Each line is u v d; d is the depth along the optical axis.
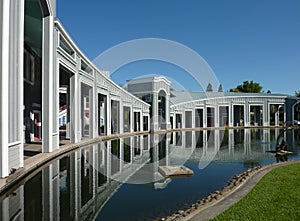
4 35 7.25
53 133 13.19
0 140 7.21
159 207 5.58
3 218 4.86
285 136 27.72
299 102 49.56
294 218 4.29
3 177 7.21
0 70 7.23
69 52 17.23
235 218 4.33
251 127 45.25
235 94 47.41
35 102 19.42
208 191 6.82
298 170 8.46
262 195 5.63
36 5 11.95
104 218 4.96
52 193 6.47
